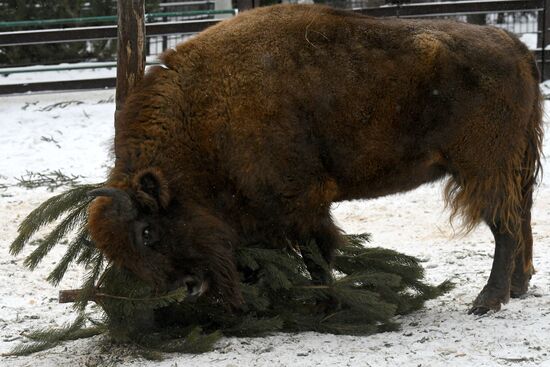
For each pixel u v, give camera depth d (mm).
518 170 7000
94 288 6160
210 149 6480
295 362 5660
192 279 6195
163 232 6156
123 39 6934
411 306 7090
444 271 8531
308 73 6582
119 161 6387
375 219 11039
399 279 6660
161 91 6484
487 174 6883
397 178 6906
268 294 6684
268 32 6668
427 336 6227
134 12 6906
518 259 7254
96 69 19297
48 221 6531
